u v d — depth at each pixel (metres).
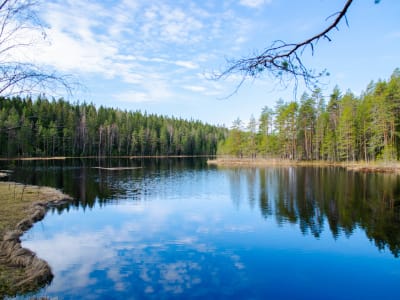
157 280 8.07
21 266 8.18
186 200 20.58
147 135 99.38
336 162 52.62
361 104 50.72
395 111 41.31
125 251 10.34
